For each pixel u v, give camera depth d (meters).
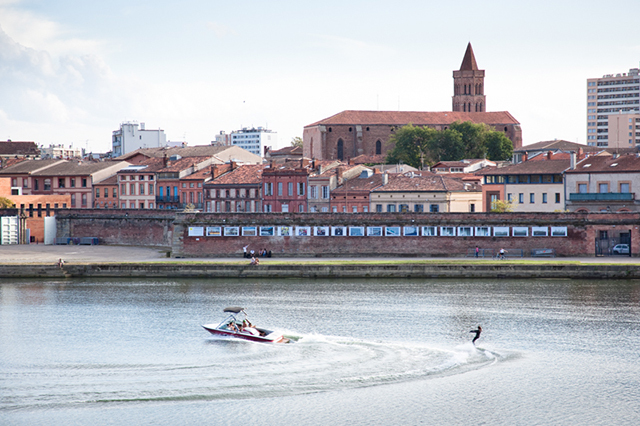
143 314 91.00
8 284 112.62
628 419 59.03
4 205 167.12
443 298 98.50
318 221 128.50
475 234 126.00
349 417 59.00
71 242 160.75
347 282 111.44
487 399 62.59
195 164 190.75
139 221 155.62
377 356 73.25
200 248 130.75
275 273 116.12
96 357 72.88
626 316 87.56
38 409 60.09
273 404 61.38
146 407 60.56
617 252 124.88
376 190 156.25
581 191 139.12
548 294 100.38
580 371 69.25
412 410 60.47
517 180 148.88
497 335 80.38
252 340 78.75
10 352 74.69
